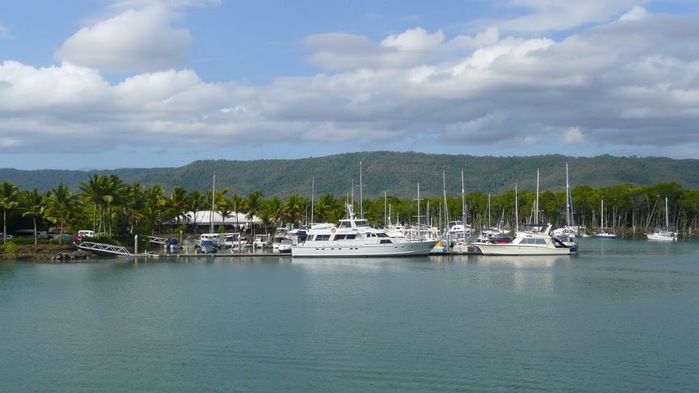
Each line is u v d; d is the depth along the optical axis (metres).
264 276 89.56
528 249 118.75
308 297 70.31
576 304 65.69
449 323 56.28
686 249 150.75
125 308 64.31
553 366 43.41
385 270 96.38
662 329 54.16
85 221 151.38
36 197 130.00
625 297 70.38
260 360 45.16
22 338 51.94
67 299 69.81
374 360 44.91
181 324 56.41
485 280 84.50
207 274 92.50
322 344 49.06
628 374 41.75
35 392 39.41
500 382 40.19
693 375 41.53
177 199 167.62
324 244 114.81
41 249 118.38
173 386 40.03
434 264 105.12
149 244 144.12
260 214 180.75
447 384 39.84
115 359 45.78
